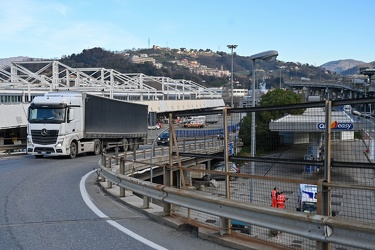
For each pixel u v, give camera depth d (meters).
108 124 33.12
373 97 5.83
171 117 9.45
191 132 30.31
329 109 6.25
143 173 25.97
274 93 64.19
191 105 97.06
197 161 30.42
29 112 27.33
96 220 9.45
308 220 5.90
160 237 7.96
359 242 5.33
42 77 71.75
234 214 7.17
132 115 38.88
